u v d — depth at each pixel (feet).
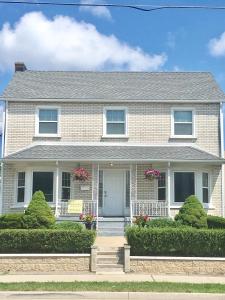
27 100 84.58
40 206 63.05
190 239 55.21
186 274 53.11
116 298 41.29
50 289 43.06
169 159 78.54
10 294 41.57
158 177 80.64
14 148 83.97
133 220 75.51
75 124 85.20
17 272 53.47
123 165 83.05
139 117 85.66
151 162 79.61
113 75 96.73
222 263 53.57
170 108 85.92
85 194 81.51
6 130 84.17
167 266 53.47
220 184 82.53
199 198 81.05
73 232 55.88
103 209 82.58
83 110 85.66
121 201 82.84
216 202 82.17
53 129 85.20
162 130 85.30
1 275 52.03
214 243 55.16
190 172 81.82
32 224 61.77
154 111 85.81
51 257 54.08
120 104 85.92
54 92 86.89
